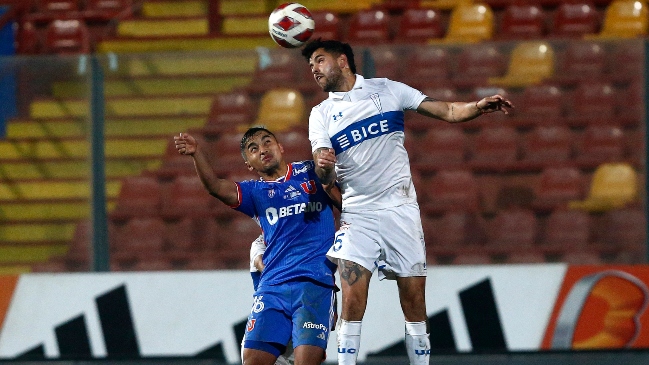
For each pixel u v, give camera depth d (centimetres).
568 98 3638
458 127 3675
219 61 3716
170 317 3569
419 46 3603
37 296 3625
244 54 3712
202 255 3694
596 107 3616
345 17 4922
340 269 2244
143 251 3691
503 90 3634
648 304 3434
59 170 3709
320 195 2325
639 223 3519
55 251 3697
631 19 4688
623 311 3434
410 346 2281
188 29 5088
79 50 5106
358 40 4747
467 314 3466
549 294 3453
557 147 3625
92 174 3697
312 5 5031
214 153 3719
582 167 3594
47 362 3597
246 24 5028
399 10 4900
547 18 4816
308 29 2325
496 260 3581
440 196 3638
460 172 3641
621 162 3569
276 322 2267
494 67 3638
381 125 2225
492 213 3609
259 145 2338
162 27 5106
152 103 3703
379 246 2248
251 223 3700
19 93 3716
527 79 3653
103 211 3697
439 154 3669
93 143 3694
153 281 3594
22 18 5241
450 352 3456
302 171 2353
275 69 3716
